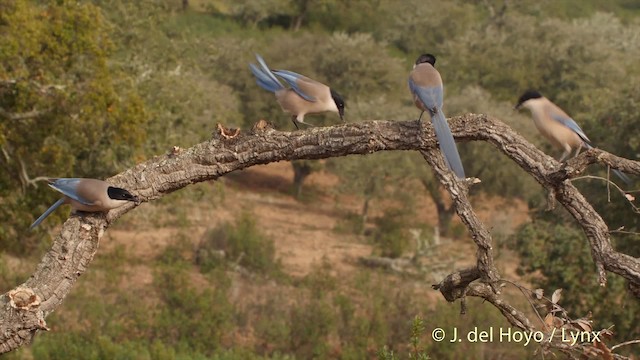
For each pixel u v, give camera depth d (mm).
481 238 7977
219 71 54219
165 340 27656
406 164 45906
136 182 8172
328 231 45781
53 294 7777
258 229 40000
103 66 25344
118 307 28531
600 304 23922
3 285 29219
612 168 7633
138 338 27500
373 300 29516
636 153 29453
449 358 24609
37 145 25297
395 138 8156
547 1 77500
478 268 8078
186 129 32188
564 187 7848
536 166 7902
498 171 46250
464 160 46438
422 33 71438
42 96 24531
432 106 8086
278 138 8211
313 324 28094
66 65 25125
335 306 29375
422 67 8508
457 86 56125
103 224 8031
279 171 57125
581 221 7750
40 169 25953
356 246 43062
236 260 36281
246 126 53812
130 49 35312
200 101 34125
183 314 28109
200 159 8273
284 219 47438
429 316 27531
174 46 38344
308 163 51625
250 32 69125
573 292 24422
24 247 30203
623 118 29484
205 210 45656
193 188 34531
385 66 55438
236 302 30359
